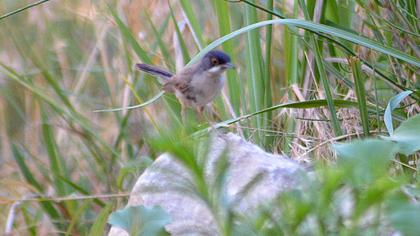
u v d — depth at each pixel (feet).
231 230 10.94
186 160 10.64
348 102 28.73
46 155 42.60
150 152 38.42
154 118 40.40
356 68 28.02
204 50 25.55
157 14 44.70
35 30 47.06
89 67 43.09
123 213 13.61
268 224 10.77
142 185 19.47
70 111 39.37
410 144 14.32
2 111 43.86
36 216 36.17
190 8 38.50
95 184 38.29
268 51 34.91
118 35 43.60
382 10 33.09
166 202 19.57
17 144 42.70
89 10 45.37
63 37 46.52
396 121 31.07
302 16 37.81
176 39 39.73
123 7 44.37
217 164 10.91
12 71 39.24
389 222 10.32
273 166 20.18
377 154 10.68
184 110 36.29
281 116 34.68
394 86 30.68
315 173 10.62
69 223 35.27
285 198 10.64
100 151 39.50
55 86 39.32
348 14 35.06
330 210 10.43
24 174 38.27
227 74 37.27
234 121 29.30
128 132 40.04
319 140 31.22
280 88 37.73
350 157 10.73
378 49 26.53
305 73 35.14
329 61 33.73
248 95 38.91
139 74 41.68
